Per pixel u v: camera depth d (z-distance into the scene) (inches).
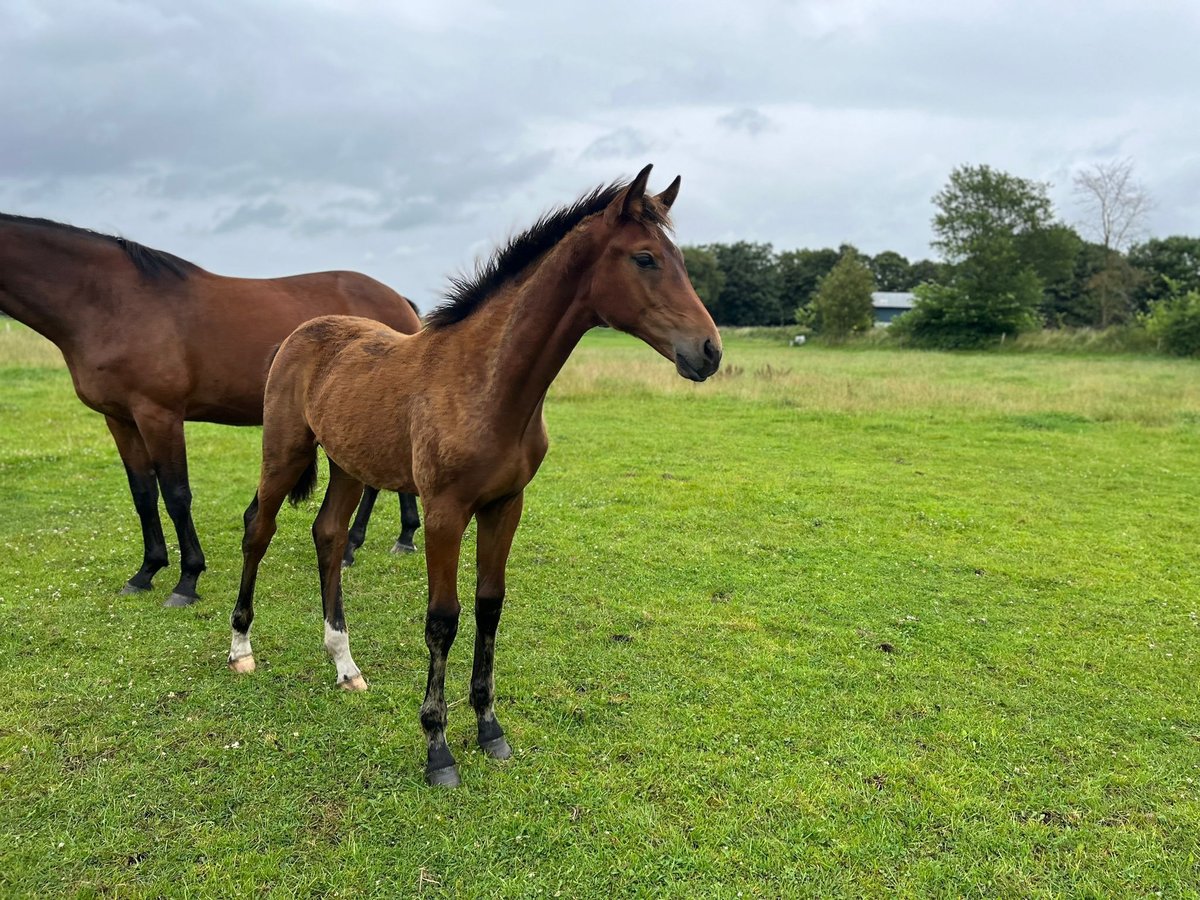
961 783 113.6
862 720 131.4
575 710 132.8
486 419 107.3
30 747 117.1
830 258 2768.2
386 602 182.7
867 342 1668.3
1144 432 436.5
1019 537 243.6
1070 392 576.1
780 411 504.4
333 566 140.8
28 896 88.4
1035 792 112.0
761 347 1621.6
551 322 107.4
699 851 98.3
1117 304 1781.5
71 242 168.2
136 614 170.1
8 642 153.7
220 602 179.0
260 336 185.6
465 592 189.9
